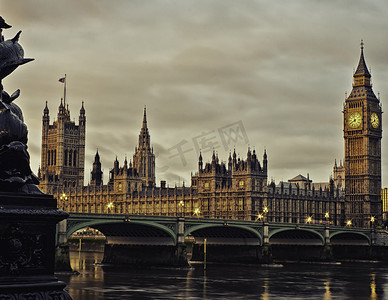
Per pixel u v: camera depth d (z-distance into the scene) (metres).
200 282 128.25
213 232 190.88
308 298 105.81
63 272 134.75
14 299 16.42
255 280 136.50
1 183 17.17
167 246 164.62
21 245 16.67
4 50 17.20
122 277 134.88
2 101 18.16
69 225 138.62
